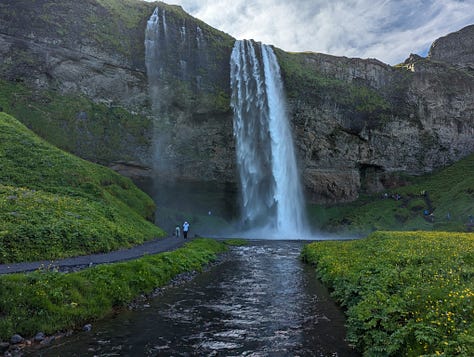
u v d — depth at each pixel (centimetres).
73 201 2409
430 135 7338
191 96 5350
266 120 6044
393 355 695
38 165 2842
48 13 4616
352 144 6788
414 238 2267
